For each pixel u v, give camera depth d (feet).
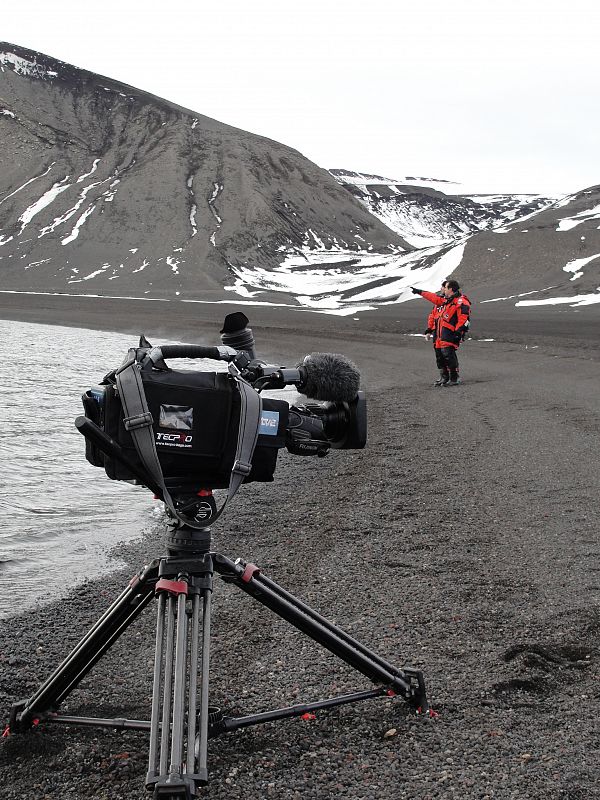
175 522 8.88
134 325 200.44
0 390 60.59
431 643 13.94
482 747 10.23
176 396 8.38
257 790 9.34
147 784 7.88
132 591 9.34
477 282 446.60
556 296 369.09
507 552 19.39
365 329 172.24
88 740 10.61
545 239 480.64
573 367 76.79
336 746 10.33
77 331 174.81
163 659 8.98
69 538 22.68
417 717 11.04
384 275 541.75
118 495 28.12
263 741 10.47
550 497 24.80
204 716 8.25
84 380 69.77
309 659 13.35
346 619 15.31
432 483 28.07
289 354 108.27
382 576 18.02
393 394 58.44
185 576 8.77
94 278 615.16
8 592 17.93
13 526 23.89
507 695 11.80
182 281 599.57
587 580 16.96
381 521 23.24
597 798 9.07
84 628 15.69
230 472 8.65
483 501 24.90
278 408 8.79
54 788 9.55
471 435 38.29
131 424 8.14
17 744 10.46
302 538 21.81
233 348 9.36
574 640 13.82
